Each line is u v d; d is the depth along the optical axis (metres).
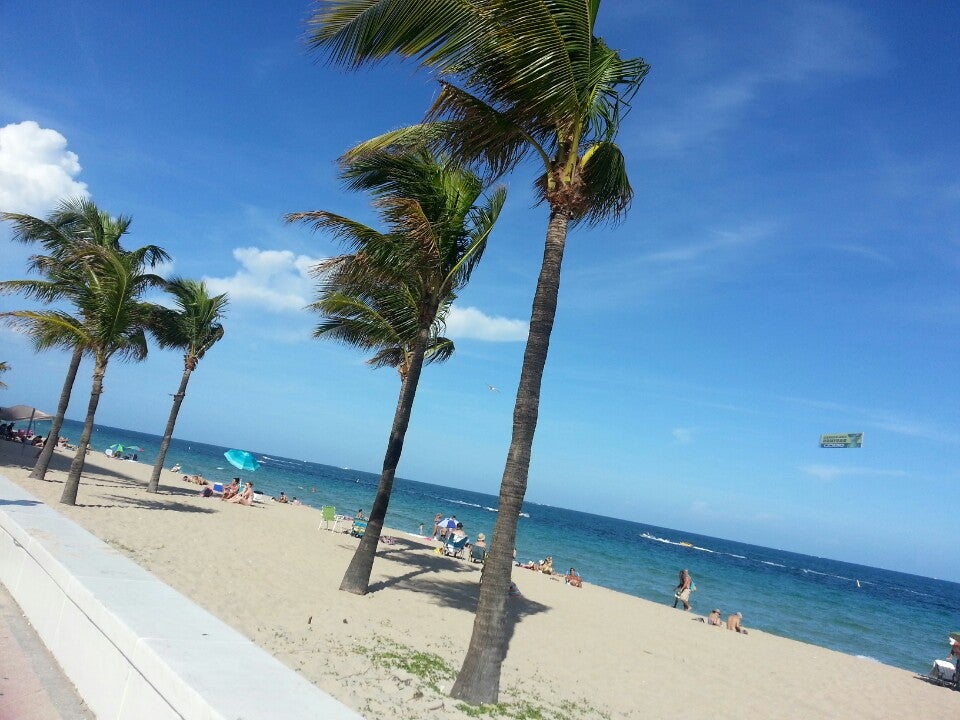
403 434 10.74
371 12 5.25
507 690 6.86
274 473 79.69
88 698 2.92
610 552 47.97
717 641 13.80
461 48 5.67
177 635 2.67
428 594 11.69
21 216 14.58
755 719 8.25
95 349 13.79
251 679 2.31
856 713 9.71
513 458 6.17
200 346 21.23
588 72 6.09
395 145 7.22
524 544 41.97
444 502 93.69
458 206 10.13
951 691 13.05
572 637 11.12
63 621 3.40
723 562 67.75
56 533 4.40
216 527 15.05
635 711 7.36
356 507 47.75
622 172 7.35
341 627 7.94
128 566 3.79
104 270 12.91
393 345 12.30
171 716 2.19
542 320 6.21
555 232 6.38
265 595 9.00
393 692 5.73
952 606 67.19
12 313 12.09
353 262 9.04
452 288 10.94
